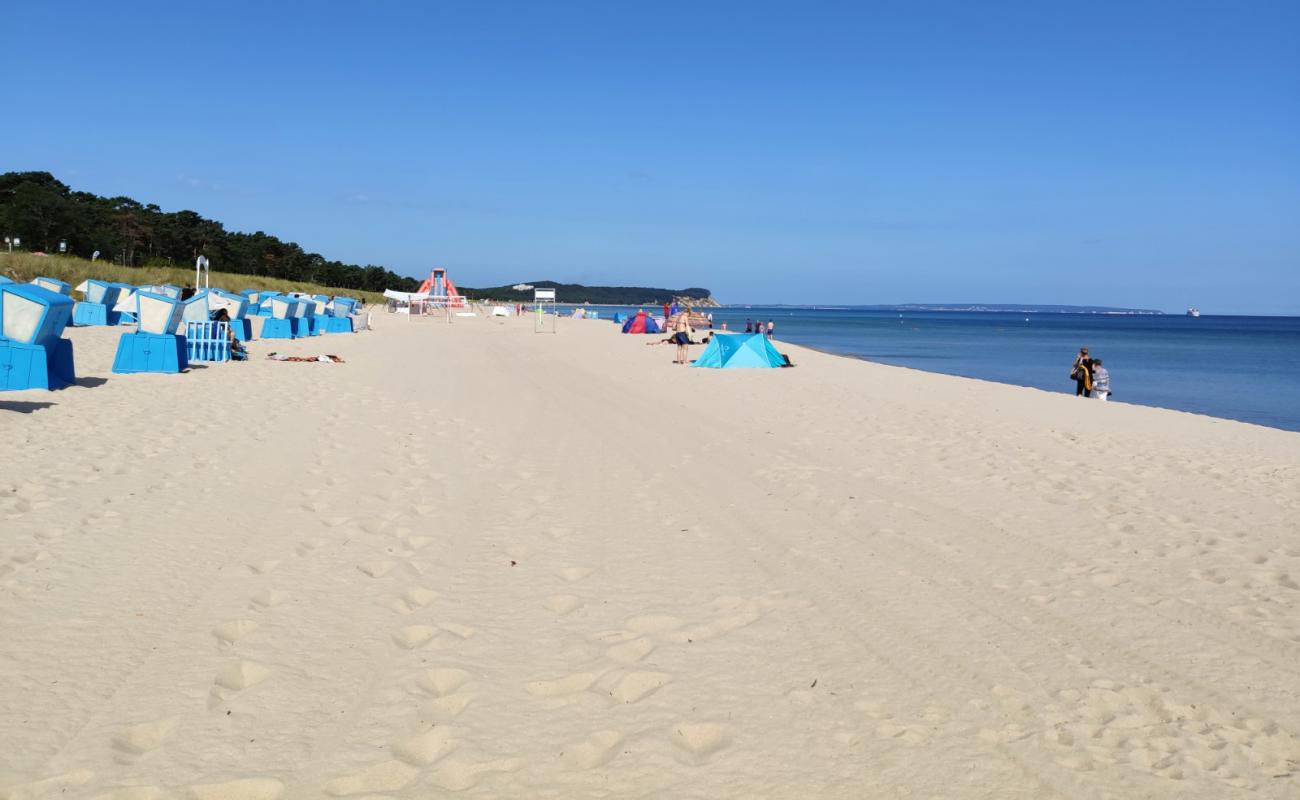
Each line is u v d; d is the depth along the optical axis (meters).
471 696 4.05
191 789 3.24
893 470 9.80
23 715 3.72
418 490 8.20
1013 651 4.66
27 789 3.20
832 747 3.63
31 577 5.37
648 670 4.35
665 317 52.09
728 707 3.98
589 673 4.31
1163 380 33.09
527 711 3.92
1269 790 3.33
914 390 19.91
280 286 77.31
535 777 3.38
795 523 7.31
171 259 91.81
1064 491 8.88
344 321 39.00
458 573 5.84
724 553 6.40
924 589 5.66
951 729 3.79
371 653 4.50
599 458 10.13
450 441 10.99
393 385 17.42
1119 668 4.47
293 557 6.03
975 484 9.12
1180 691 4.21
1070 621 5.13
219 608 5.03
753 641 4.75
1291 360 47.22
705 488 8.62
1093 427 14.28
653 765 3.47
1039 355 47.66
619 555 6.31
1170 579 5.97
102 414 11.76
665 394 17.67
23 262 43.84
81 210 80.75
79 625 4.69
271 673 4.22
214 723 3.73
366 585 5.53
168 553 5.97
